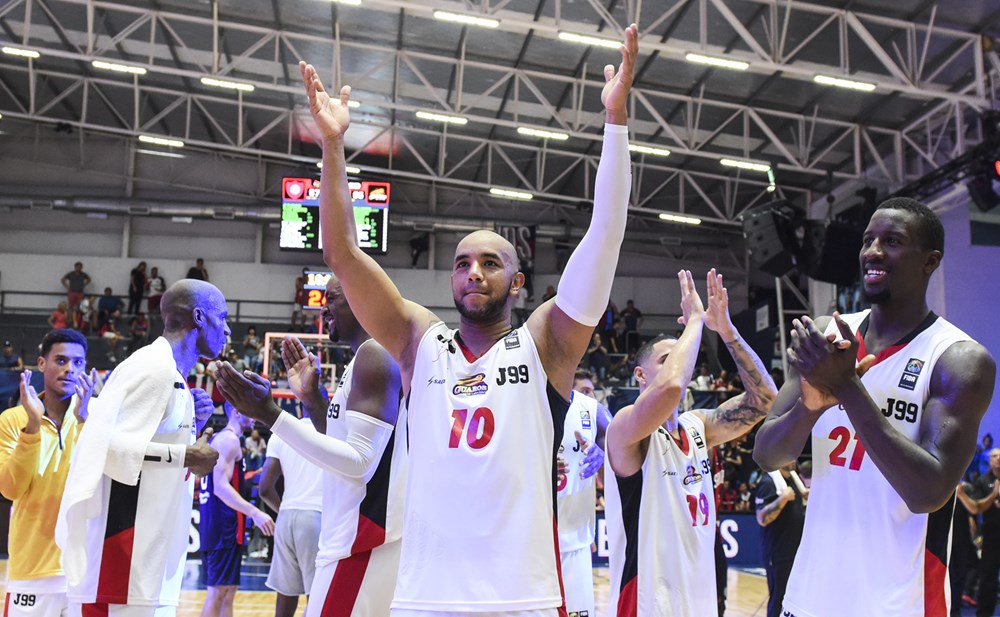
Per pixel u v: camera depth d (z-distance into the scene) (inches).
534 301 919.7
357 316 97.8
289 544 215.6
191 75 610.9
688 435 144.9
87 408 166.6
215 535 234.8
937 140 625.0
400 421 132.9
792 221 559.5
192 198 918.4
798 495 247.8
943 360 92.9
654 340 157.2
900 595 91.1
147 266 912.9
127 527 125.8
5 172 903.7
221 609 237.0
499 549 85.4
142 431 125.5
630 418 128.0
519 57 644.1
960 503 359.3
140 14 637.9
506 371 91.1
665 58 608.7
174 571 131.4
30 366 807.7
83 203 880.3
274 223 902.4
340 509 134.0
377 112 776.3
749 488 585.6
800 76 597.9
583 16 565.6
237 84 613.6
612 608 138.3
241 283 919.7
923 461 83.7
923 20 526.6
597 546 514.0
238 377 117.0
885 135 684.7
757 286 922.1
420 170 900.0
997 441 614.2
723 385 717.9
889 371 97.1
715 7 529.7
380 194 644.1
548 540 87.7
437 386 92.3
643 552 134.6
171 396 133.1
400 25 613.9
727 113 684.7
